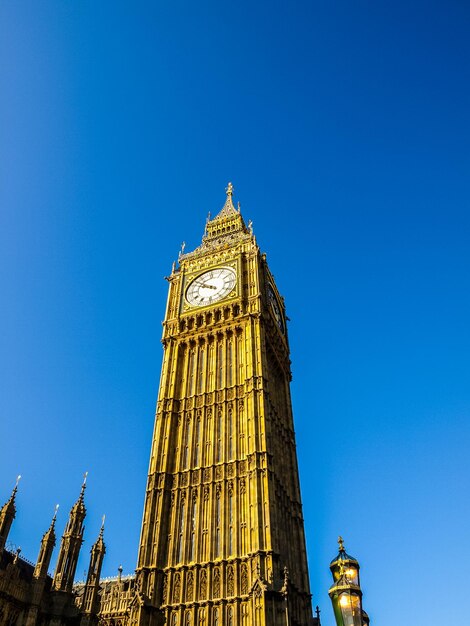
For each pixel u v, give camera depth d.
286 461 59.78
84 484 44.50
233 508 49.41
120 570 56.47
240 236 79.94
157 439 56.94
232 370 60.94
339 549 20.03
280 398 66.62
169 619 44.50
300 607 48.34
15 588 36.19
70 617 37.97
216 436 55.59
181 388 62.06
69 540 41.19
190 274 74.25
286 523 53.34
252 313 63.94
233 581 44.81
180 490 52.69
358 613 17.97
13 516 38.12
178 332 66.62
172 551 48.44
